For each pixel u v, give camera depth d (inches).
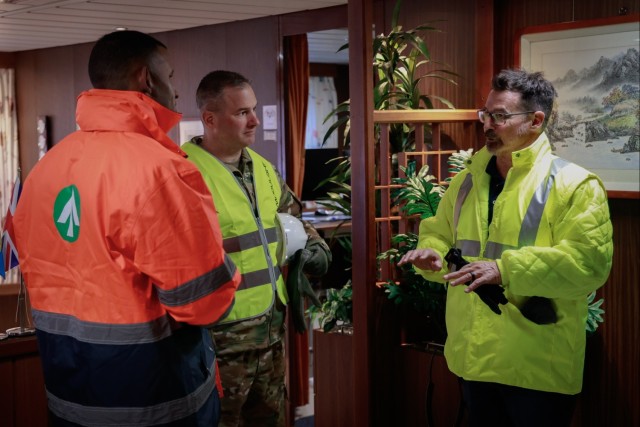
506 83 92.8
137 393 72.0
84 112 75.2
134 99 73.6
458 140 144.1
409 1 156.2
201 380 76.2
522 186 92.9
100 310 71.8
